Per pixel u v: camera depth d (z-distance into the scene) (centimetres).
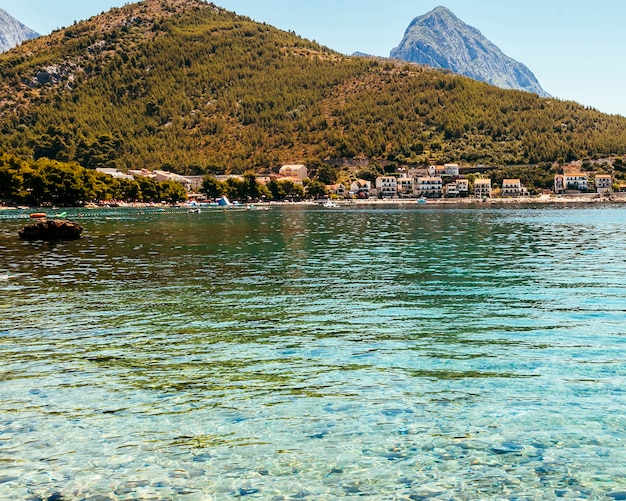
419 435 1548
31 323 2748
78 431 1583
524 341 2384
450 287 3700
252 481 1344
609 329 2558
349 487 1319
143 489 1312
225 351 2281
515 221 11606
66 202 19538
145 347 2344
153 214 15525
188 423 1628
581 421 1617
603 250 5866
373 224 10888
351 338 2461
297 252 5856
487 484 1327
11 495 1285
